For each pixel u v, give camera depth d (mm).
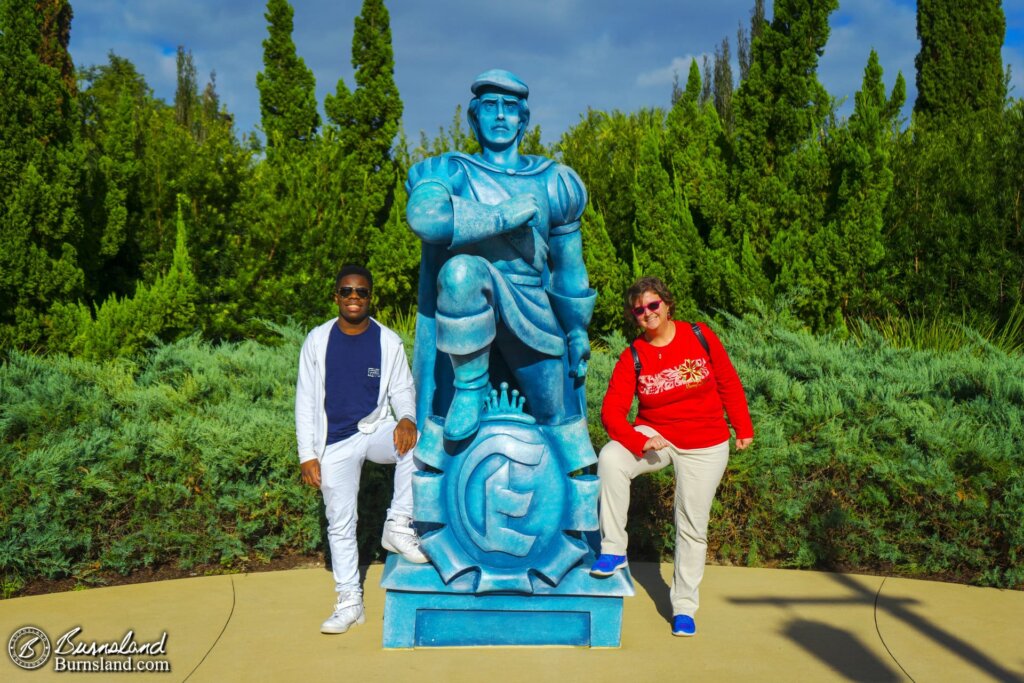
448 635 3385
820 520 4520
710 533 4641
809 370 5668
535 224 3340
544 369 3414
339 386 3637
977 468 4375
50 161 6352
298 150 8922
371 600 3988
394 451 3631
